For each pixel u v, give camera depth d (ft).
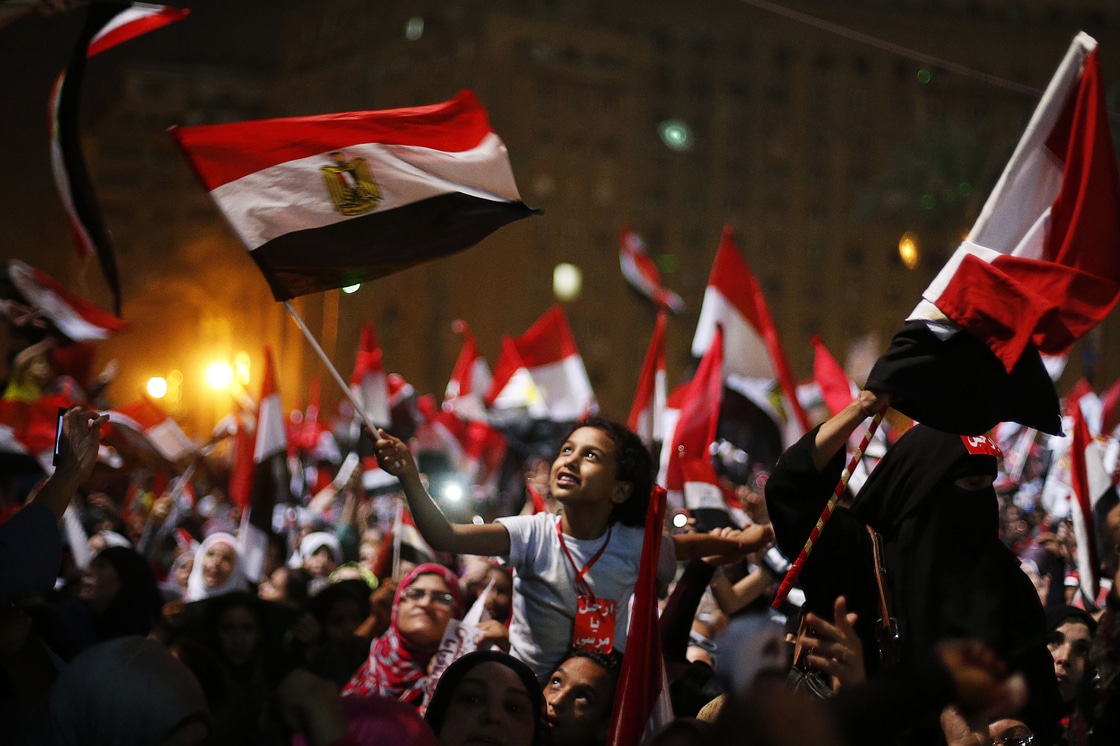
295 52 233.76
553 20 195.00
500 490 41.68
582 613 14.43
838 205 206.59
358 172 14.60
